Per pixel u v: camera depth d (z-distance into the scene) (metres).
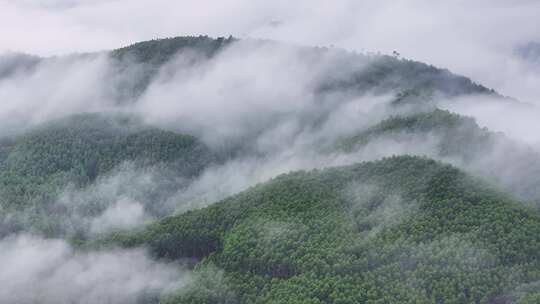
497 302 189.50
